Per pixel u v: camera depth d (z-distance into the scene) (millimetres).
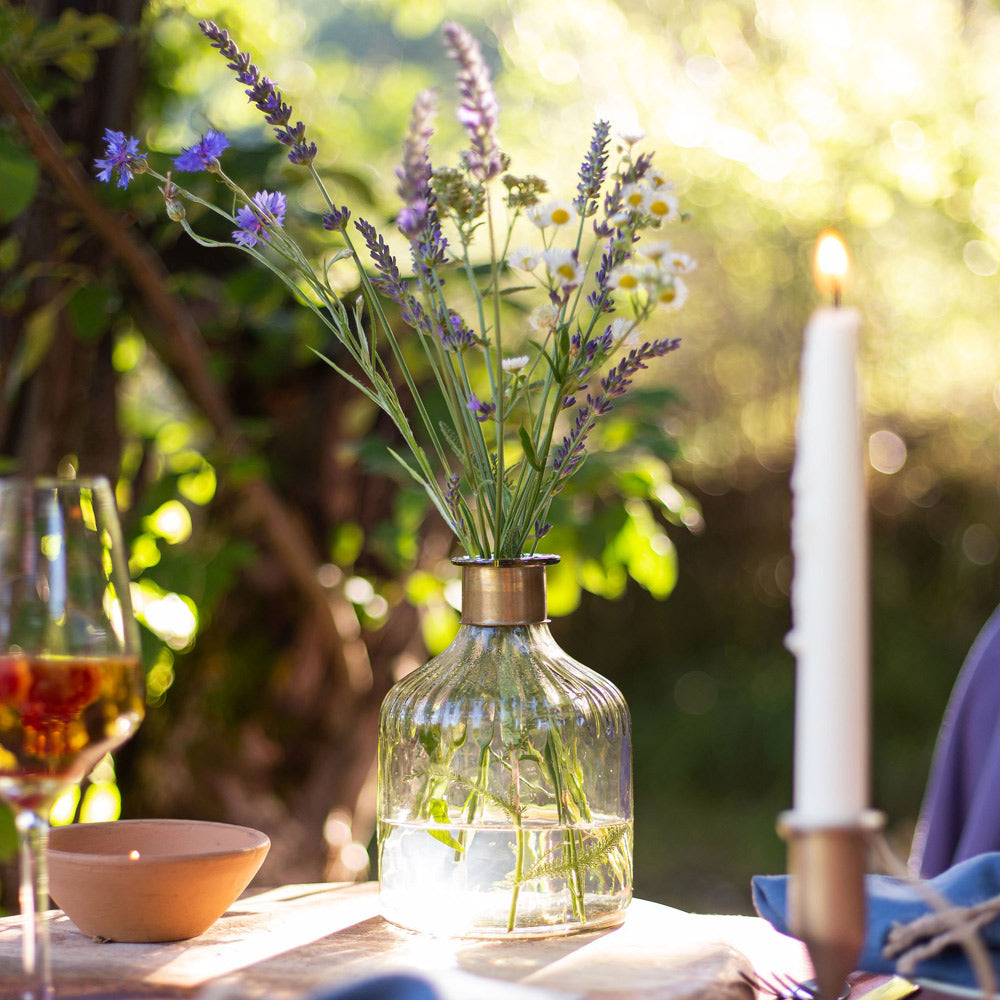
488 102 794
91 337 1558
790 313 4492
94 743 688
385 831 864
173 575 1685
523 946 808
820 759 507
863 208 4117
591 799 842
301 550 1806
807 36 3965
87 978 737
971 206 4031
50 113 1580
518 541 868
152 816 2051
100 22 1360
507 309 1613
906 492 4809
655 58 3990
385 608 1988
